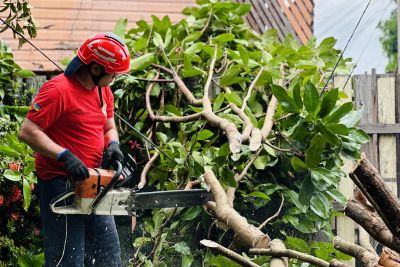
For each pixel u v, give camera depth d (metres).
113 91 6.49
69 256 4.92
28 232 6.23
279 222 6.07
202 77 6.54
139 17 9.22
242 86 6.40
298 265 5.39
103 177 4.71
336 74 6.66
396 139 6.64
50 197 4.95
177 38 6.81
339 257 5.35
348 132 5.34
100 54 4.76
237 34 7.06
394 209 3.63
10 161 5.96
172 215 5.89
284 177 6.12
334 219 6.58
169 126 6.34
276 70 6.10
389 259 3.82
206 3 7.16
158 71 6.47
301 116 5.52
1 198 5.93
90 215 5.06
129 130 6.41
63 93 4.77
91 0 9.22
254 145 5.23
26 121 4.76
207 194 5.19
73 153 4.88
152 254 6.00
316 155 5.52
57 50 8.70
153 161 6.00
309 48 6.88
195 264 6.02
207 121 5.79
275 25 9.52
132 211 4.91
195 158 5.58
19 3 5.50
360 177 3.62
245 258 4.58
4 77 6.50
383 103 6.64
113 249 5.07
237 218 5.04
